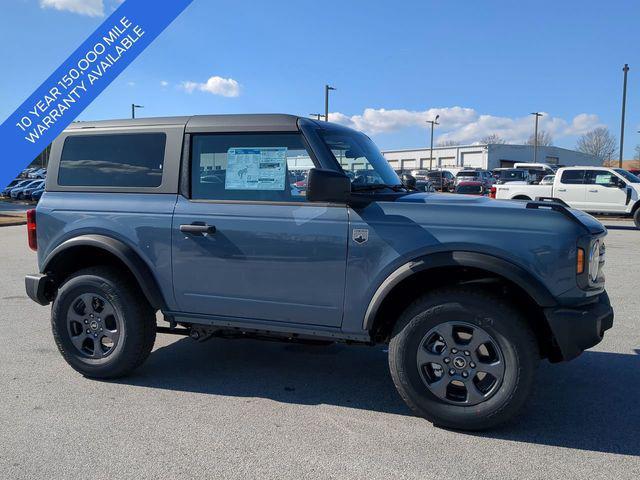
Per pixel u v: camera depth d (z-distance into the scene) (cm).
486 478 304
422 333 362
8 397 416
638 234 1619
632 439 353
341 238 378
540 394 427
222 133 418
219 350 539
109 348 453
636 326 613
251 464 319
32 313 687
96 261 482
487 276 375
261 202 402
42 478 304
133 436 353
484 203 374
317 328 395
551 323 344
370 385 448
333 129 429
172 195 427
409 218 367
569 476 307
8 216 2603
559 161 8344
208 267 412
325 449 337
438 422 364
